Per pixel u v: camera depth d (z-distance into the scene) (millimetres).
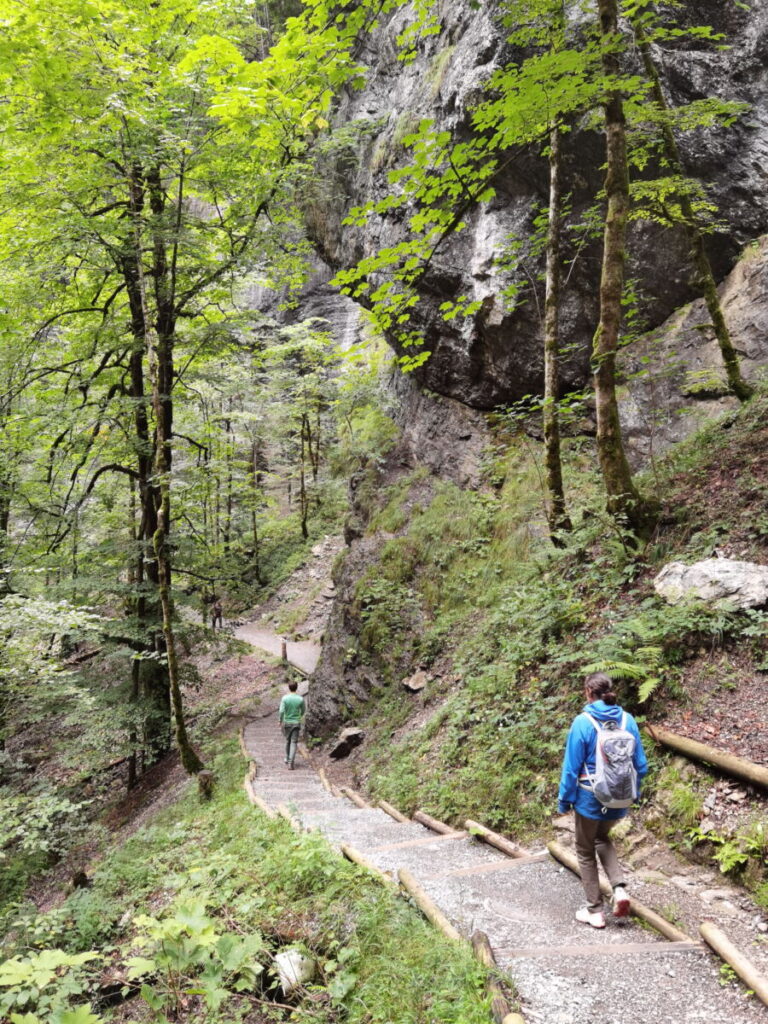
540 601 8672
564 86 6168
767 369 9930
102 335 14867
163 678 14938
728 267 11812
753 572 6301
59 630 9234
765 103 11883
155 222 12516
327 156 18281
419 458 16141
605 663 6051
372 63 17906
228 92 8469
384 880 4789
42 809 9203
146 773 15070
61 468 15133
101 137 11242
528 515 12141
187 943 3123
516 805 6551
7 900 11414
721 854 4543
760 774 4594
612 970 3521
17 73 9195
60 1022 2451
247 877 5453
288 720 12227
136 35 10820
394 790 8555
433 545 13562
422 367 15859
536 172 12266
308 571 28250
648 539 7863
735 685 5660
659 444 11266
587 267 12266
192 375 15266
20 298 13445
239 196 14062
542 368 13016
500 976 3305
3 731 13758
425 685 11094
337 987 3594
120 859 9375
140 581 15047
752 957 3615
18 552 13852
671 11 11891
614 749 4047
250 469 35875
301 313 34625
